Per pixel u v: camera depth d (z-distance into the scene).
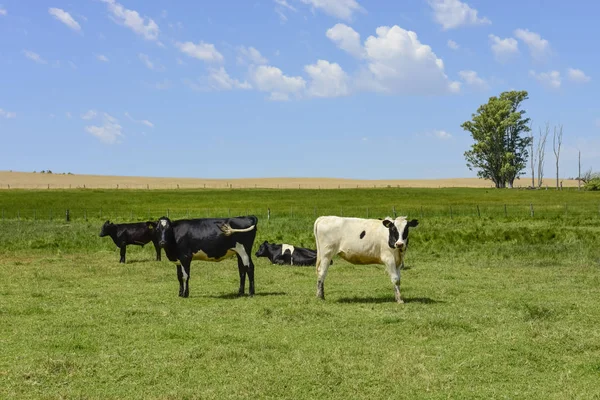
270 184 153.25
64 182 143.88
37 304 13.26
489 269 19.11
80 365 8.39
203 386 7.63
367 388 7.57
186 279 14.40
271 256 21.80
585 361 8.66
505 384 7.73
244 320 11.44
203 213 58.97
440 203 71.62
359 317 11.64
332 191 97.50
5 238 30.62
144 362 8.59
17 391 7.40
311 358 8.76
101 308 12.84
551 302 13.19
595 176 112.81
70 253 24.98
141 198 80.88
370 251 13.66
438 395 7.33
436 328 10.52
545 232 28.55
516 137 108.44
